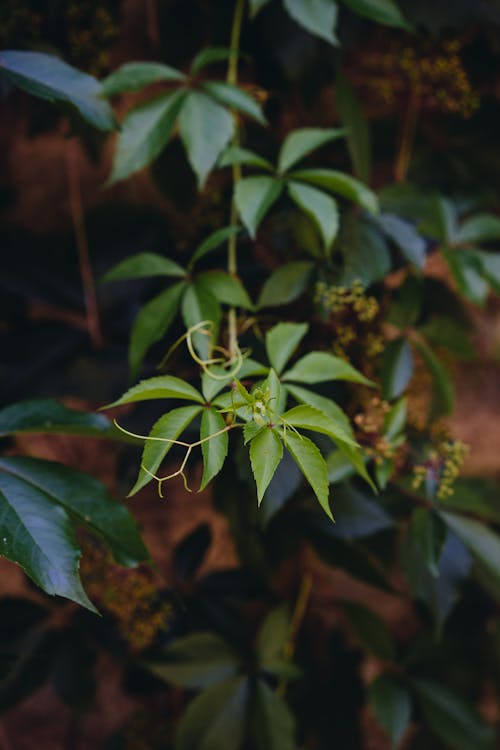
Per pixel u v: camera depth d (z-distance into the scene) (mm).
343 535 1008
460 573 1015
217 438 795
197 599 1105
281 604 1092
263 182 924
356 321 1033
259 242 1023
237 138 1005
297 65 1028
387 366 1017
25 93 1060
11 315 1085
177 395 807
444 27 1081
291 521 1040
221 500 1057
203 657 1064
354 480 1019
